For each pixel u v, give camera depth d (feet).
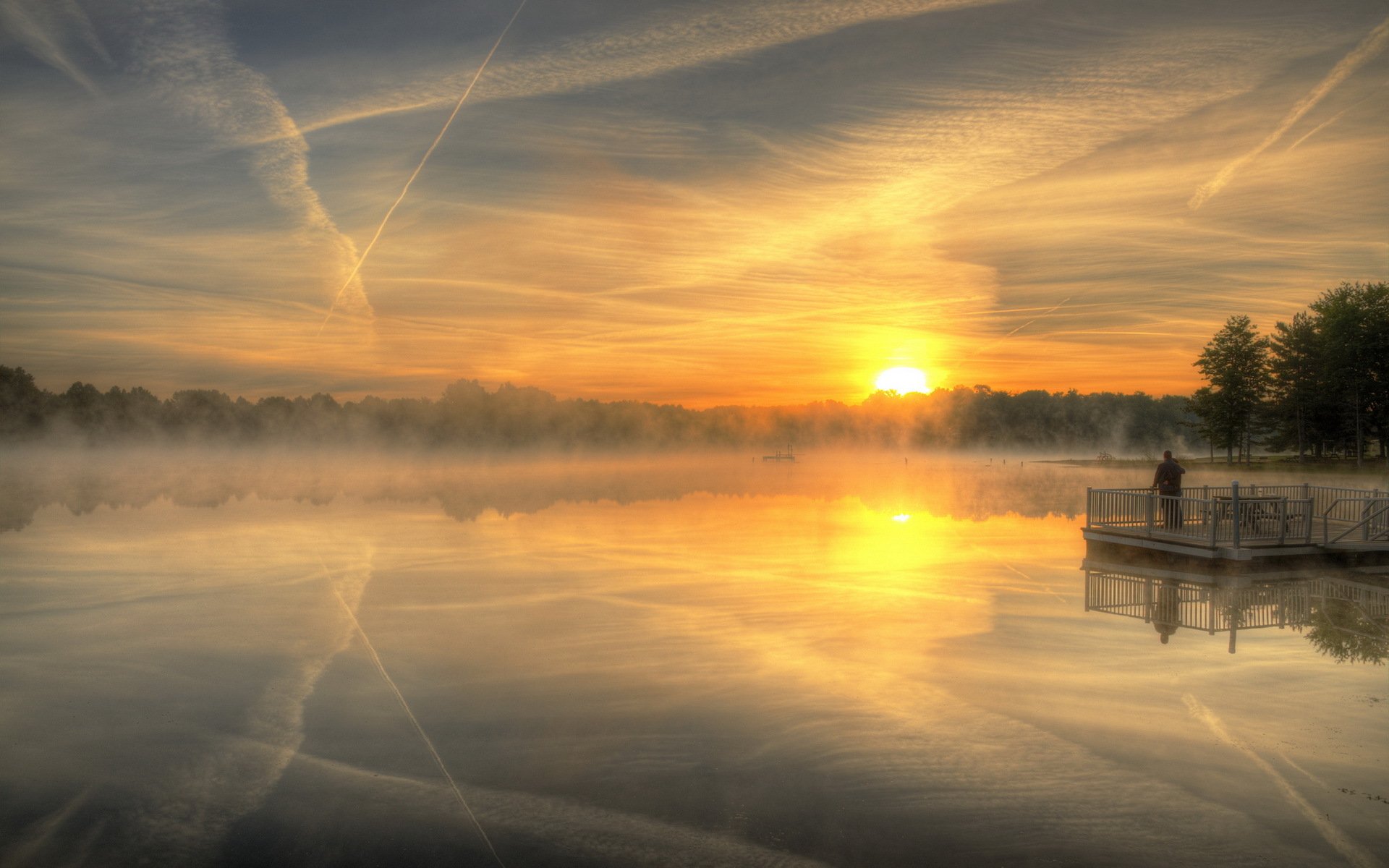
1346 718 33.50
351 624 54.85
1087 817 25.14
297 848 24.31
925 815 25.54
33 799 27.91
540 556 87.66
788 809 26.20
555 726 34.42
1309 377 198.90
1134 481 214.90
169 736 33.91
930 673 41.45
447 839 24.67
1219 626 50.16
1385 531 70.95
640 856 23.35
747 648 47.26
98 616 57.93
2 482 244.42
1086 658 43.45
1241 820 24.80
